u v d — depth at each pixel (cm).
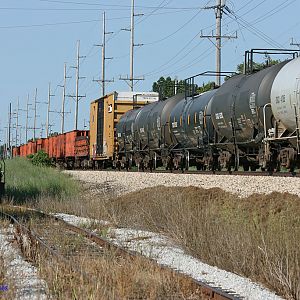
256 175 4566
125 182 6769
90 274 2155
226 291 2048
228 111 5569
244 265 2478
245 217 3466
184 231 3161
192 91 6950
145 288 2009
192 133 6575
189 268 2486
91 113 10950
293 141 4597
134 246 3067
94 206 4903
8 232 3522
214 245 2791
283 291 2144
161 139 7531
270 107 4822
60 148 13750
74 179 8188
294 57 5147
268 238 2577
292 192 3759
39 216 4447
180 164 7012
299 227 2833
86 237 3369
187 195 4556
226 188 4588
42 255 2525
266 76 4959
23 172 8775
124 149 9106
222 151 5994
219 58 7725
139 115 8381
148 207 4309
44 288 1992
